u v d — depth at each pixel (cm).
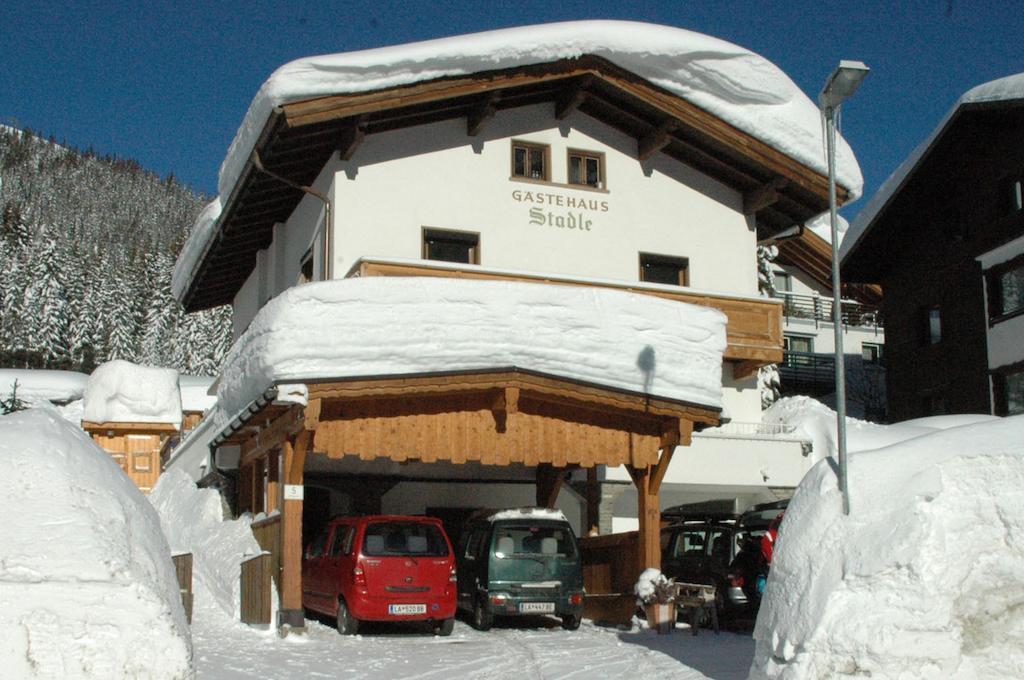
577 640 1520
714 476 2286
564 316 1627
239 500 2205
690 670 1188
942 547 841
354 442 1546
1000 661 820
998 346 2820
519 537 1675
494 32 1972
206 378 4434
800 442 2370
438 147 2117
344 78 1828
